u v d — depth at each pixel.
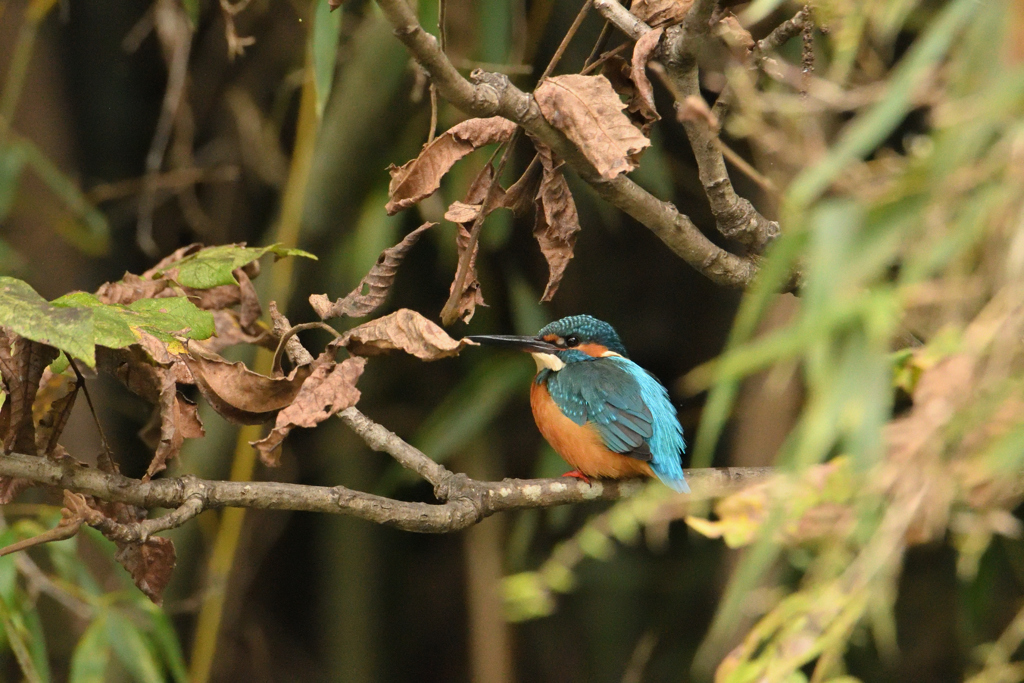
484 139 5.81
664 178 9.22
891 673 11.67
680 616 12.84
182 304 4.94
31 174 11.48
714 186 5.92
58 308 4.27
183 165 10.74
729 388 3.86
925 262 3.55
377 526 13.05
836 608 4.53
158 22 9.87
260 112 11.99
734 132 4.85
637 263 12.99
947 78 3.98
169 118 9.87
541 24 9.00
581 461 7.75
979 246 3.87
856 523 4.61
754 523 5.23
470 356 11.74
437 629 14.12
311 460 12.82
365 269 9.55
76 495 4.94
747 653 4.82
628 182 5.80
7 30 11.38
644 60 5.57
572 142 5.40
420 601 14.16
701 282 13.09
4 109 9.80
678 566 12.91
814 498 4.94
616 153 5.21
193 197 11.04
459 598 14.20
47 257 11.65
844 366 3.75
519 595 7.12
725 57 7.16
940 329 4.32
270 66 12.03
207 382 5.53
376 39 9.57
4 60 11.37
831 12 4.69
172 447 5.32
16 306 4.27
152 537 5.37
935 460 4.26
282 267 9.55
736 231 6.06
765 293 3.59
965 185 3.52
